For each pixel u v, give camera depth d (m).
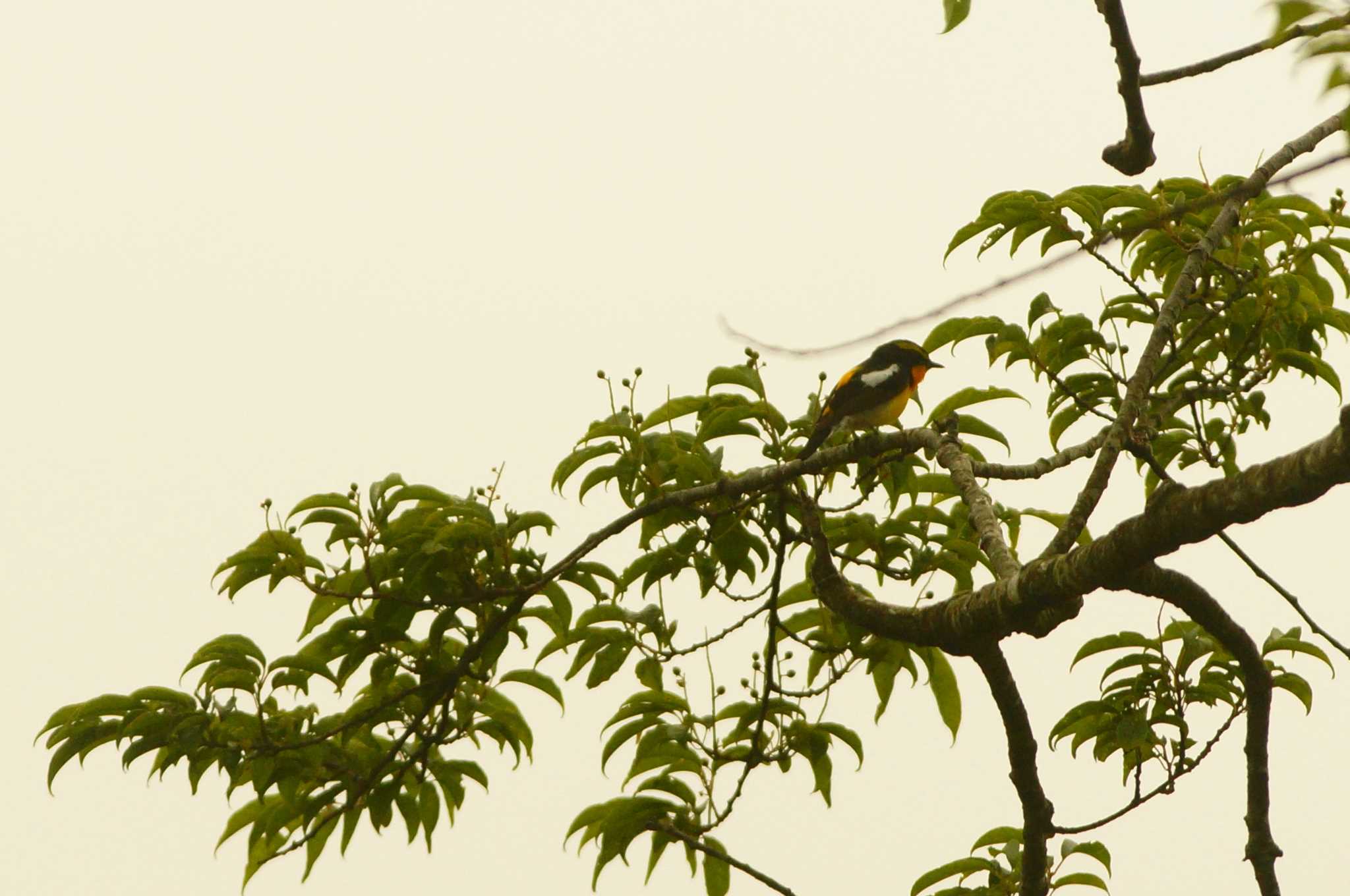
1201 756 13.38
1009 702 13.18
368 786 14.50
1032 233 13.35
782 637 15.97
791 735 15.30
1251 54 11.62
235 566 13.69
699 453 14.88
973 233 13.41
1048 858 14.18
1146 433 13.65
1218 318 14.44
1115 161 12.46
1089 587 9.68
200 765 13.63
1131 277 14.40
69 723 13.38
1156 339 11.88
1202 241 12.80
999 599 10.70
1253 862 13.16
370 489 13.89
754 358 14.85
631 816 14.96
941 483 15.41
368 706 14.84
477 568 14.46
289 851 14.62
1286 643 13.05
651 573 15.17
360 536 13.88
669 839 15.28
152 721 13.33
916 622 12.15
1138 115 11.88
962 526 15.25
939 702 15.80
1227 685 13.41
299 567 13.70
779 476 14.17
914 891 14.33
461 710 14.67
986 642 11.49
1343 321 14.12
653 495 14.88
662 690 15.34
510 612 14.29
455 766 15.11
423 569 14.00
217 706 13.57
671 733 14.88
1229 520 8.52
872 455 13.96
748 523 15.65
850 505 14.97
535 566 14.29
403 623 14.34
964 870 14.34
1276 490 8.15
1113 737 13.91
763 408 14.80
